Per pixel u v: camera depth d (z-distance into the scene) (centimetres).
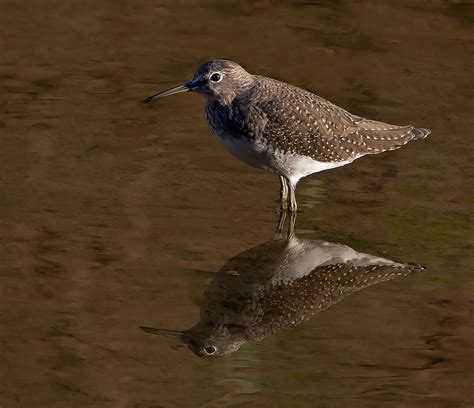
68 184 1436
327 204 1423
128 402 1004
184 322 1139
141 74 1797
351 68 1833
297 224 1364
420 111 1683
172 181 1461
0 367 1051
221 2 2083
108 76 1786
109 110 1662
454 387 1035
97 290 1193
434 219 1379
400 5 2078
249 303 1180
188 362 1070
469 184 1469
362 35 1958
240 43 1920
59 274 1221
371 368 1066
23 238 1295
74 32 1941
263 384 1037
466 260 1283
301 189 1466
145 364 1064
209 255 1277
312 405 1004
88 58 1848
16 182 1434
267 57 1869
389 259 1284
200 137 1591
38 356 1070
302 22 2008
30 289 1189
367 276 1243
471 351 1095
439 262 1279
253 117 1354
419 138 1506
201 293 1195
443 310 1173
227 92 1373
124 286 1204
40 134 1571
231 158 1537
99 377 1041
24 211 1361
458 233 1346
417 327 1141
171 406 998
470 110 1692
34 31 1936
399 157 1551
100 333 1113
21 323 1125
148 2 2073
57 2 2050
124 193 1420
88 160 1504
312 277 1238
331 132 1394
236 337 1117
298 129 1366
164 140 1577
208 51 1888
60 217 1351
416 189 1459
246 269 1247
